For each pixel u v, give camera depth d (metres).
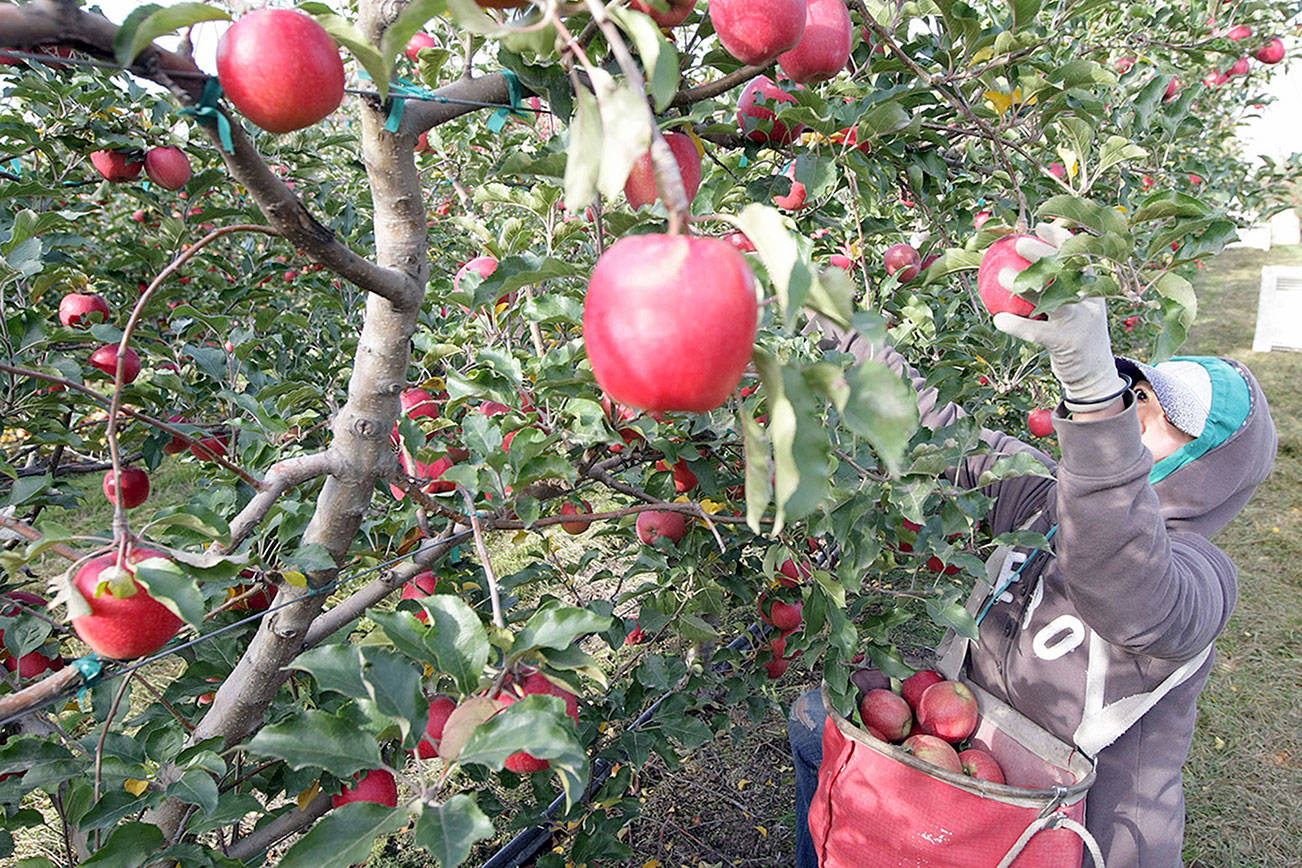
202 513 1.19
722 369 0.72
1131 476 1.49
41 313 2.54
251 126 3.35
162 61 0.88
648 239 0.76
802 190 2.17
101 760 1.39
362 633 2.08
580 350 1.83
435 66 1.58
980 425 1.87
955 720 1.94
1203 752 3.61
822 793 2.00
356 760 1.05
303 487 2.12
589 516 1.76
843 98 2.24
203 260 3.64
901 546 2.27
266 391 2.49
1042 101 2.05
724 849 3.18
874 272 2.96
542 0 0.82
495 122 1.31
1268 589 4.87
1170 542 1.70
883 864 1.84
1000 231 1.54
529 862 2.94
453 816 0.93
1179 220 1.31
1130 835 1.83
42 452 2.74
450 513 1.58
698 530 2.28
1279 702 3.92
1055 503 2.04
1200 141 6.19
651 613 2.27
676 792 3.43
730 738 3.70
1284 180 6.93
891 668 2.04
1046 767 1.88
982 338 3.01
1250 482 1.86
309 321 3.55
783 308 0.69
